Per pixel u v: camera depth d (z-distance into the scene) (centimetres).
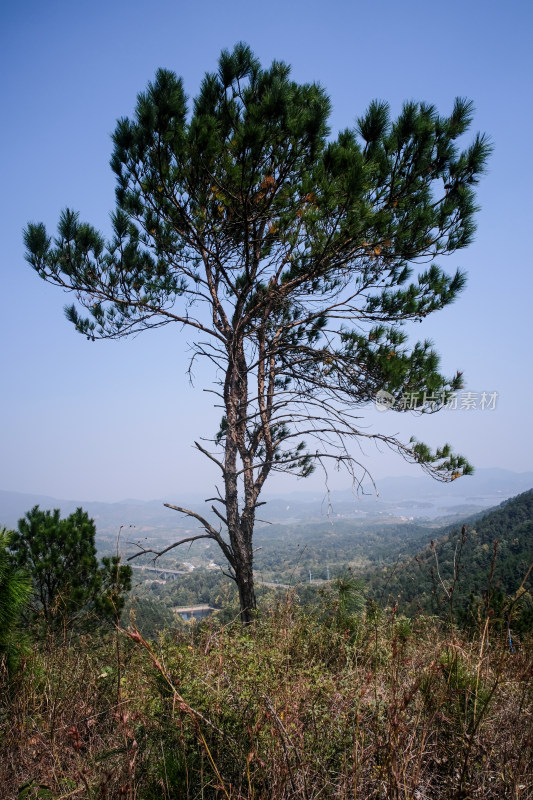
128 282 820
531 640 311
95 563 845
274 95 640
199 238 756
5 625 381
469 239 755
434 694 248
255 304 817
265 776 213
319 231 679
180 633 369
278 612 484
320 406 814
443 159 727
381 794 199
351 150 644
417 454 733
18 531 862
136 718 266
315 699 253
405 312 780
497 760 228
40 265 776
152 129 675
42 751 275
